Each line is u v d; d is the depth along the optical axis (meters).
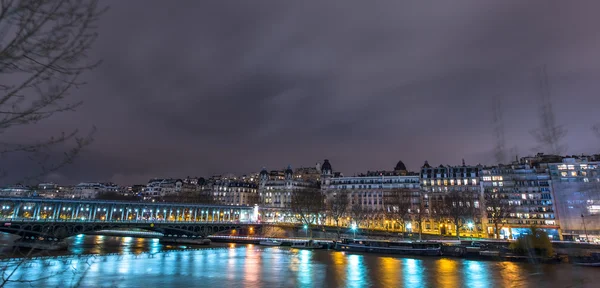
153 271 103.06
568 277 98.12
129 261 118.94
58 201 159.50
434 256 142.25
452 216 197.88
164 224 183.12
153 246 177.12
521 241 130.12
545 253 124.00
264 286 88.50
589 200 192.25
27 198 144.50
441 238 198.62
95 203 180.25
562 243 142.88
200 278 96.00
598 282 91.81
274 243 190.00
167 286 86.00
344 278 99.00
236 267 114.25
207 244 195.75
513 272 106.69
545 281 93.69
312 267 116.62
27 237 121.31
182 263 119.44
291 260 132.25
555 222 195.62
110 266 107.38
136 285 85.31
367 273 106.31
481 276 101.19
